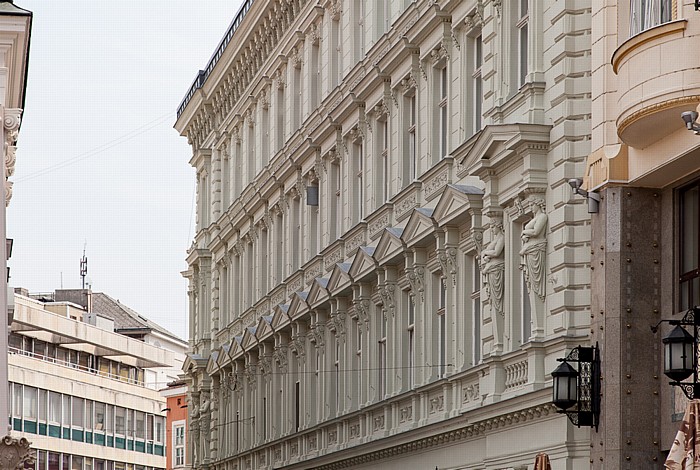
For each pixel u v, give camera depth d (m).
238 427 74.38
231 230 75.94
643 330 32.44
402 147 49.16
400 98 49.44
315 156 60.00
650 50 29.39
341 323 55.56
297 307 61.12
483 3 41.06
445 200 42.44
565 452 34.50
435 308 45.56
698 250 31.39
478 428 39.97
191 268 86.38
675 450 24.16
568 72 35.94
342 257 55.81
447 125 44.56
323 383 58.03
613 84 33.53
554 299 35.84
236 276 76.62
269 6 66.19
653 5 29.98
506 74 39.31
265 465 67.62
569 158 35.62
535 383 36.09
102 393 134.38
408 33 47.09
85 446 130.50
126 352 142.38
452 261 43.03
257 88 70.88
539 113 37.00
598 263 33.25
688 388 29.36
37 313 125.56
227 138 79.00
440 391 44.25
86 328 134.50
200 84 83.38
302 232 62.53
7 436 23.81
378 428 50.50
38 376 123.44
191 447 84.44
